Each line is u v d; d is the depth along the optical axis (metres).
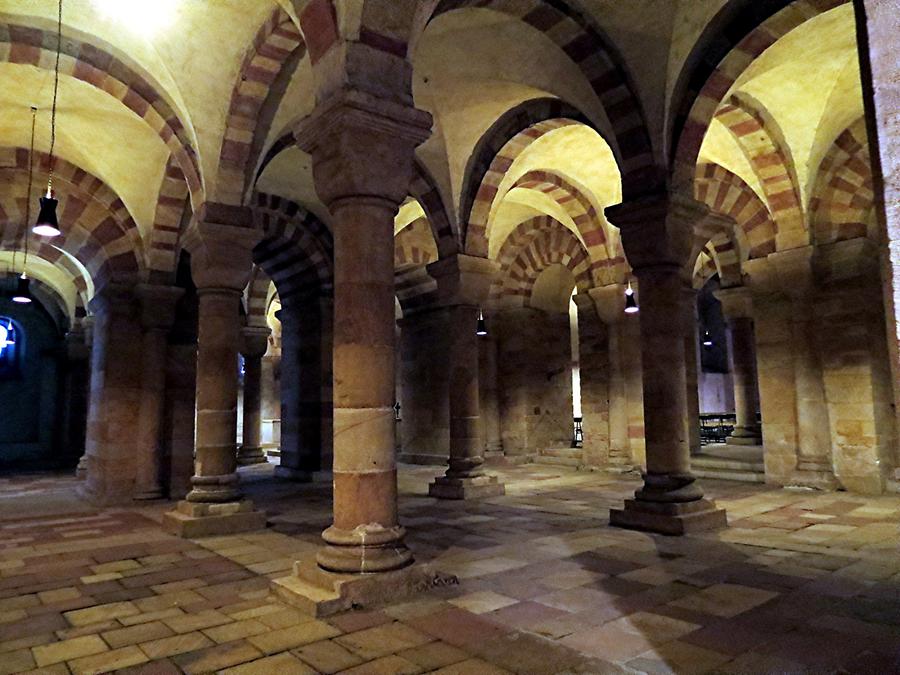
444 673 3.57
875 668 3.54
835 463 10.90
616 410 14.66
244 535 7.91
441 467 16.69
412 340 18.66
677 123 7.89
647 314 8.02
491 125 10.72
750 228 11.99
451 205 11.11
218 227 8.24
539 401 18.17
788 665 3.60
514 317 18.06
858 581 5.29
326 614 4.55
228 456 8.46
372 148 5.12
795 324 11.35
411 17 5.32
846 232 10.80
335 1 5.16
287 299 15.38
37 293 22.22
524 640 4.04
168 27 7.31
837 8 7.80
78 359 20.36
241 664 3.75
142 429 11.55
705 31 7.41
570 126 11.49
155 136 10.46
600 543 6.91
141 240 11.91
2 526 8.88
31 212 11.30
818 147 10.62
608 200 14.09
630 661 3.69
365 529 5.01
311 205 14.03
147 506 10.94
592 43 7.78
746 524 7.90
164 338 11.85
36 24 7.68
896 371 1.96
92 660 3.86
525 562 6.08
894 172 2.02
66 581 5.76
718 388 27.92
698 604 4.73
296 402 14.84
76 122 10.32
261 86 8.00
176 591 5.38
